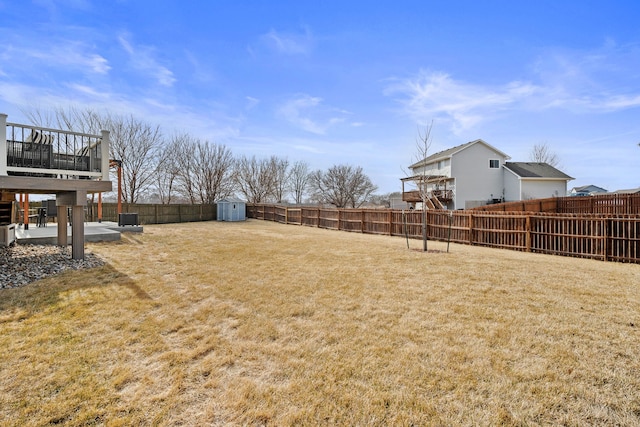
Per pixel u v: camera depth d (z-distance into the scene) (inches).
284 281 199.0
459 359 104.3
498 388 89.0
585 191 1636.3
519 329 125.7
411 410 80.9
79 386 90.3
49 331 124.1
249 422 77.3
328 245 358.9
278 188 1441.9
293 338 121.2
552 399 84.1
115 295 168.2
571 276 208.5
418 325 131.2
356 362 103.6
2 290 169.9
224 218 853.2
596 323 130.6
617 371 96.0
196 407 82.5
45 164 242.1
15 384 90.4
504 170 1075.3
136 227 443.8
